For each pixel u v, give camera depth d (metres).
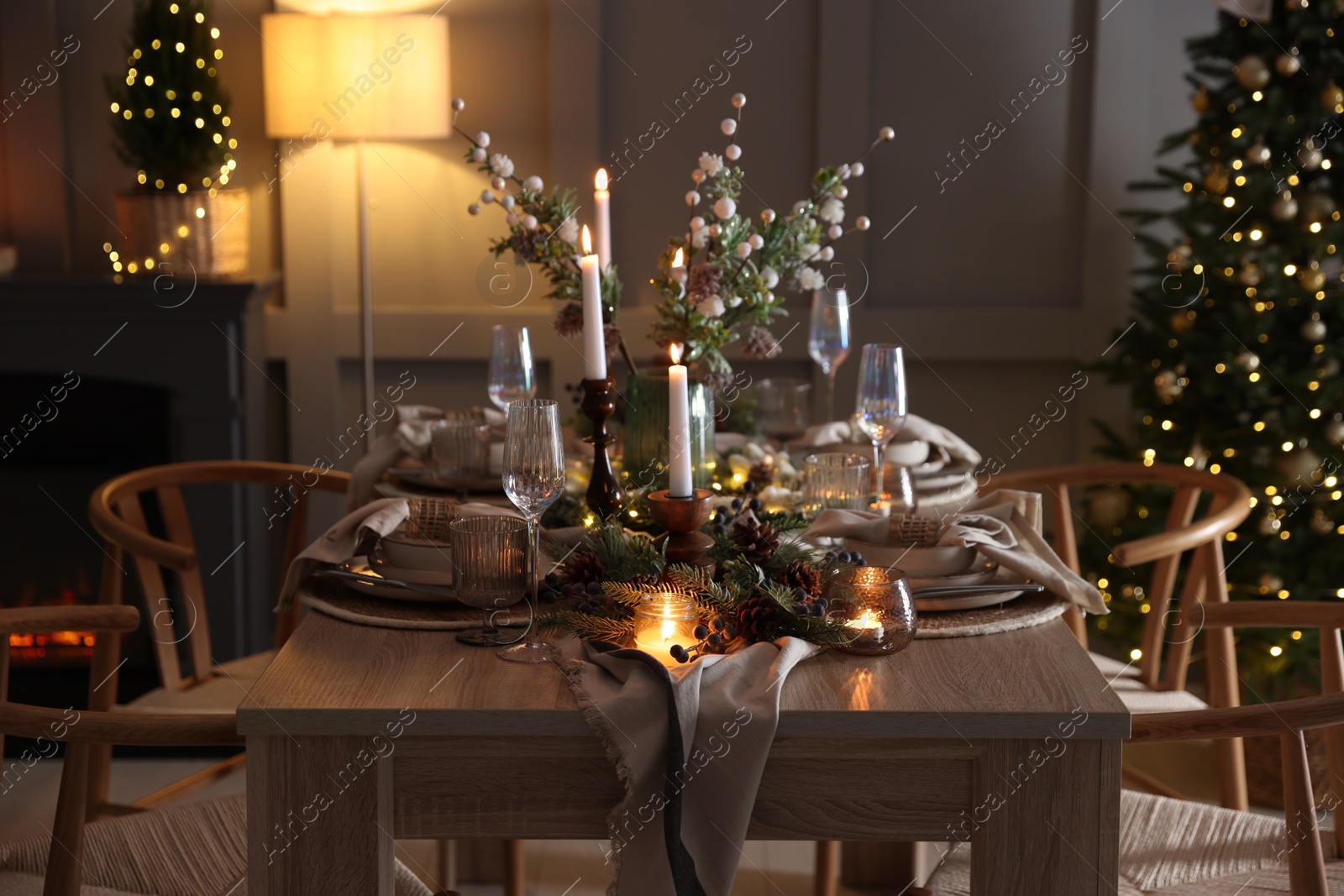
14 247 3.10
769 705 1.15
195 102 2.88
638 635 1.29
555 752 1.20
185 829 1.52
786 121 3.14
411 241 3.17
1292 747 1.30
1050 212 3.20
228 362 2.91
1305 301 2.66
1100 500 2.96
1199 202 2.77
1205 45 2.74
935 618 1.42
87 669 3.06
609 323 1.85
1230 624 1.55
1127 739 1.24
